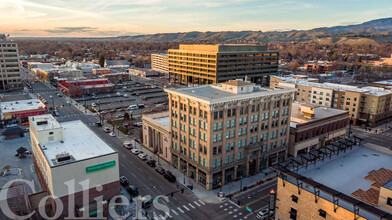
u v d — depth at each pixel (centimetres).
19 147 10244
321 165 6662
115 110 15762
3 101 15238
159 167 8631
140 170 8712
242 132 8038
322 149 10600
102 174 6431
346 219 4709
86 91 19850
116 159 6575
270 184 7975
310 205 5284
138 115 15000
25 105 14375
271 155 8950
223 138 7562
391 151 7325
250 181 8119
